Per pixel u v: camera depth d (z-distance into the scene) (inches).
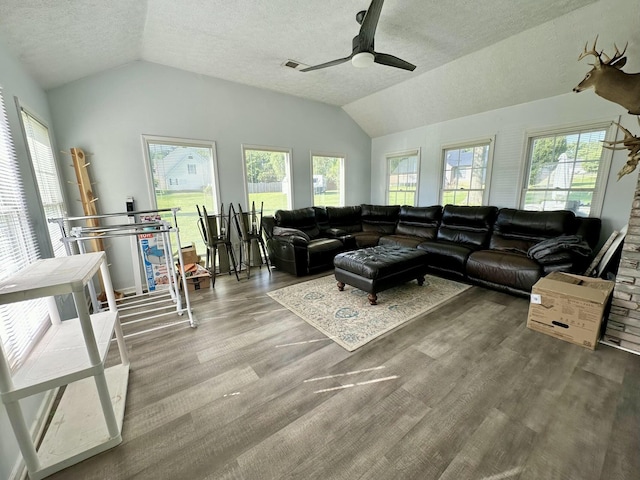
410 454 50.4
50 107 114.9
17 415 45.6
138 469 49.3
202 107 152.9
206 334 94.6
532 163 155.9
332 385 68.8
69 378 49.1
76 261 61.6
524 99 150.3
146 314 112.7
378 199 246.2
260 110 174.7
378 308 111.5
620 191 127.2
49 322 70.4
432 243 156.9
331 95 189.5
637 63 110.1
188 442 54.1
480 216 157.9
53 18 78.8
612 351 80.1
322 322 101.0
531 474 46.3
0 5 67.0
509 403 61.7
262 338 91.2
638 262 76.9
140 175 138.1
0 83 72.2
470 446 51.6
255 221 167.9
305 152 200.2
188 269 141.3
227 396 65.9
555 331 87.7
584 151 136.9
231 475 47.7
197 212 159.2
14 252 68.2
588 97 131.9
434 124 196.9
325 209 203.5
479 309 109.3
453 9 98.9
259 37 113.9
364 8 95.7
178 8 94.5
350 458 50.0
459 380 69.4
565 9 102.0
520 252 135.9
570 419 57.0
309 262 157.9
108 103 127.6
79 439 54.2
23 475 49.7
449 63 145.3
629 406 60.0
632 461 48.0
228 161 165.5
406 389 66.8
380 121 217.2
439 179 199.2
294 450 51.8
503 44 125.5
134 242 137.1
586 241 117.7
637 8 95.6
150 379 72.3
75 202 124.1
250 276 158.4
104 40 102.0
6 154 71.9
